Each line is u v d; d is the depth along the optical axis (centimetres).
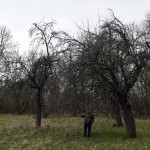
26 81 3112
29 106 6141
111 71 2350
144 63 2345
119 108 3269
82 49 2397
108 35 2386
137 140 2366
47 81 3077
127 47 2342
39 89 3131
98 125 3362
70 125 3331
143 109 5412
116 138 2472
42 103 3369
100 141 2383
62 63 2702
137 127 3341
